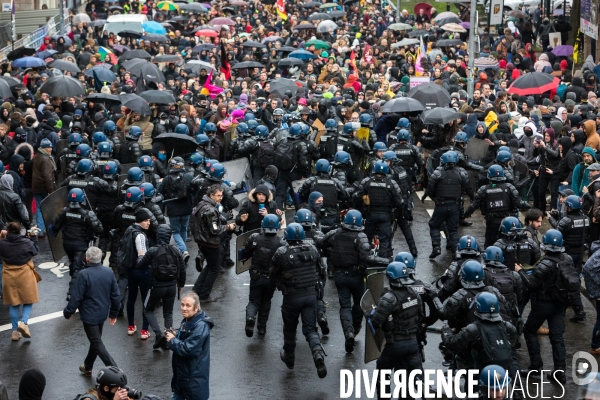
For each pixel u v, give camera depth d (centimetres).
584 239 1800
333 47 4431
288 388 1484
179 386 1284
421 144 2634
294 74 3931
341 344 1675
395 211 1997
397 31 5084
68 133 2591
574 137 2395
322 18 5162
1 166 2039
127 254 1648
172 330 1284
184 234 2097
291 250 1485
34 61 3438
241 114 2745
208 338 1284
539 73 2970
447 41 4378
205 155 2400
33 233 2036
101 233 1858
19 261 1666
